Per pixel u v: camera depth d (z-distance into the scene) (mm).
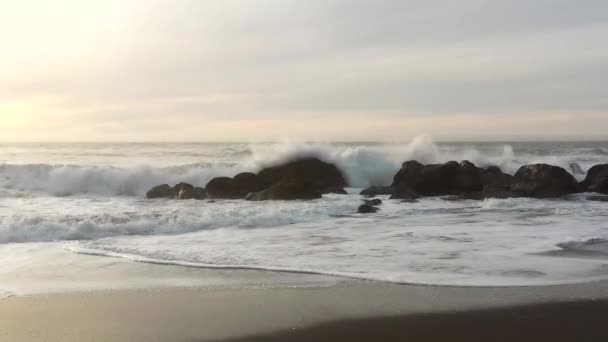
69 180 21031
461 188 20094
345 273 8547
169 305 7070
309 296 7406
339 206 15766
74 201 18234
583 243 10727
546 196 18547
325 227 13023
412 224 13398
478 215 14852
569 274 8383
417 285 7859
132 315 6691
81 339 5941
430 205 17125
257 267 8977
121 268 9031
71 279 8336
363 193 20125
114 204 17266
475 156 25344
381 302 7105
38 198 19078
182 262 9359
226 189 19766
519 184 19344
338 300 7207
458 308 6832
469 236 11594
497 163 25328
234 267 9008
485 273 8477
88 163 29797
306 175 21578
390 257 9633
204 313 6750
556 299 7152
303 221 14000
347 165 23156
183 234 12164
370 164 23422
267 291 7664
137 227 12422
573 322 6352
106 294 7559
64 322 6449
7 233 11453
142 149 47406
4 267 9086
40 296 7457
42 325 6352
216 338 5961
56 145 59562
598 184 19641
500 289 7621
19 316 6652
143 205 16922
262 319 6527
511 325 6273
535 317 6520
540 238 11273
